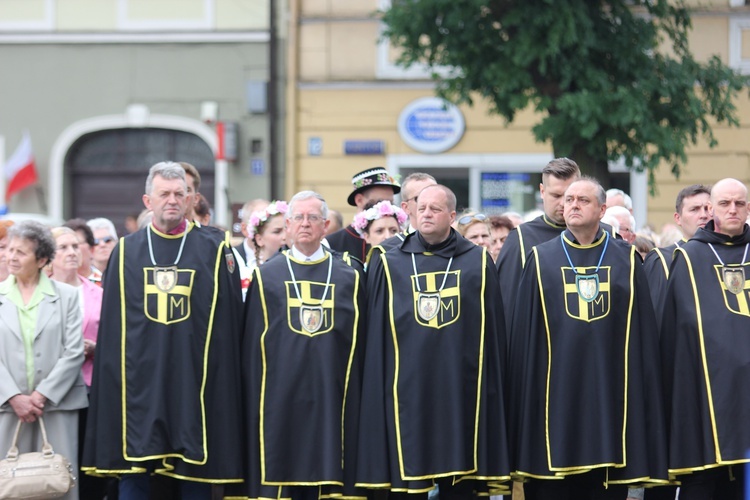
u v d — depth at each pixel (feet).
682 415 41.45
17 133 103.50
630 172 97.96
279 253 41.96
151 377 40.40
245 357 41.06
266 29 100.42
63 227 48.93
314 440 40.06
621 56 74.33
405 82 99.09
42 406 42.11
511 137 98.78
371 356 40.73
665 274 44.01
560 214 45.01
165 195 40.98
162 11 101.96
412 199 44.29
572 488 43.06
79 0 102.53
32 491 40.29
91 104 102.99
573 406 40.47
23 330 42.86
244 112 101.24
